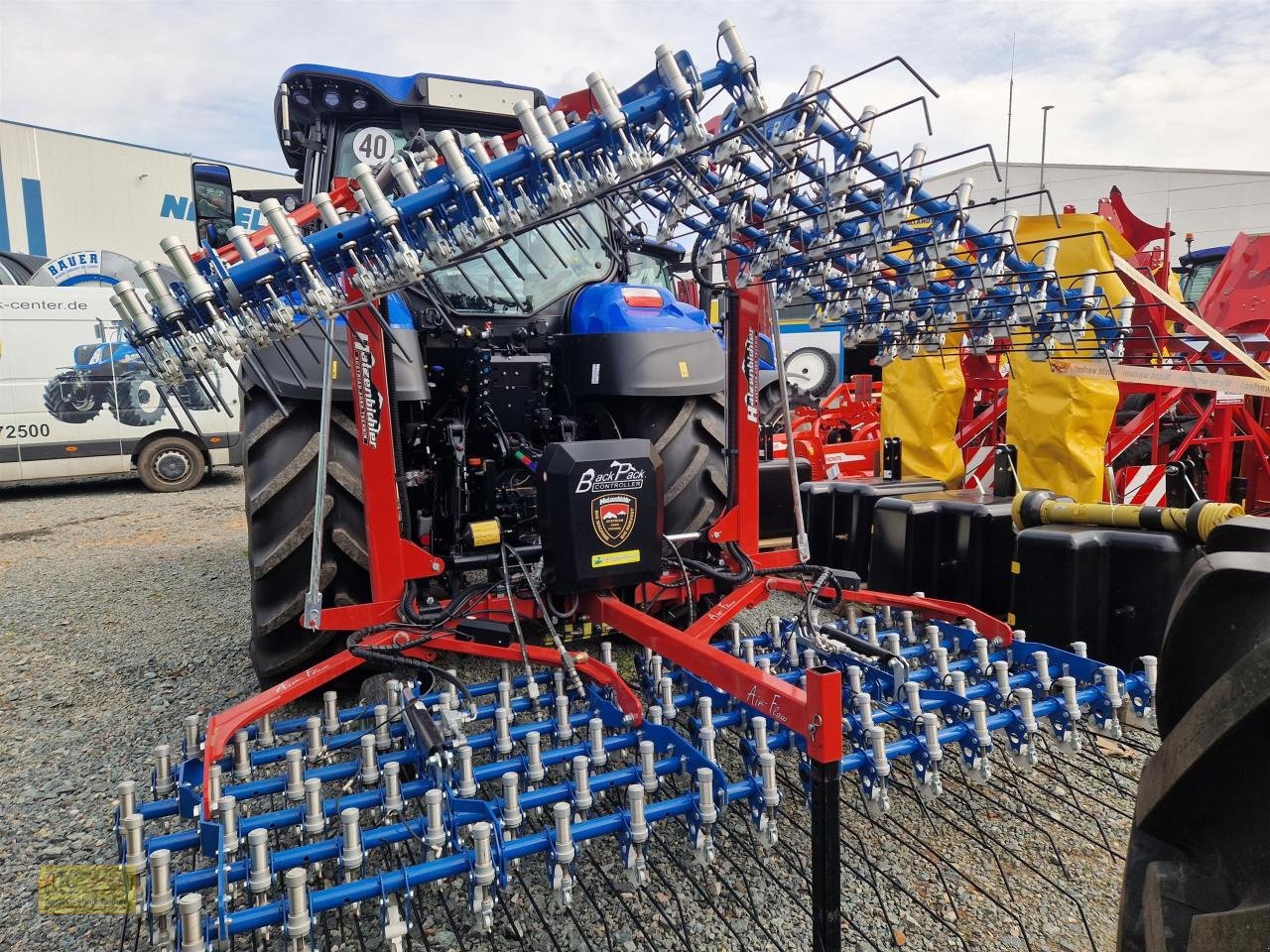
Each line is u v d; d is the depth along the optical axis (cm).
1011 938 170
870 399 723
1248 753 89
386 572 234
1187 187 1895
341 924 167
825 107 189
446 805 158
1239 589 105
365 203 187
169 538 642
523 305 328
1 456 835
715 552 290
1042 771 235
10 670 341
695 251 235
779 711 161
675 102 186
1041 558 274
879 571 354
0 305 828
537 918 175
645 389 287
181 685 320
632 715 193
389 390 232
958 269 222
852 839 201
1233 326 544
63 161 1502
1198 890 96
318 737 185
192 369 183
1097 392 391
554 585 231
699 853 154
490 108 343
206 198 319
